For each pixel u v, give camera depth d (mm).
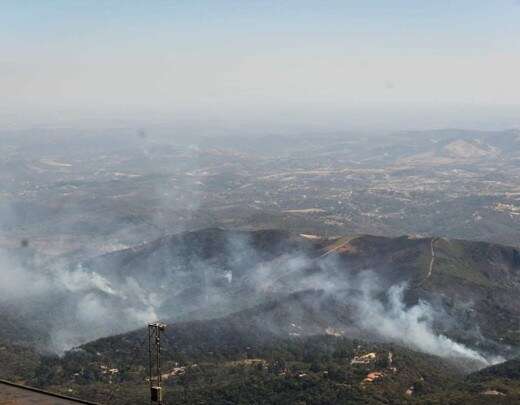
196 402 139000
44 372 163000
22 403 87812
